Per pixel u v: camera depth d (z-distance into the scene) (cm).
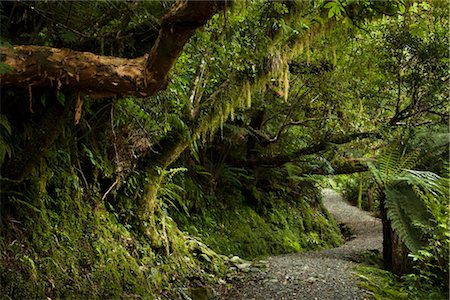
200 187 632
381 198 580
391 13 376
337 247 811
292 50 419
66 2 247
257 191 747
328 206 1276
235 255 587
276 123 736
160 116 385
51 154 319
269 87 538
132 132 387
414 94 545
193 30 179
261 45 370
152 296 347
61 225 313
